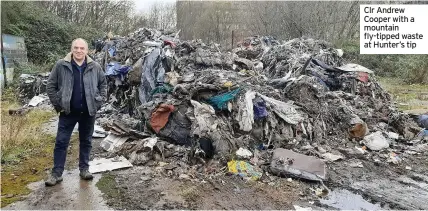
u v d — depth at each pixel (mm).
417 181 5789
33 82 12305
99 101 4891
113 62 10516
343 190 5324
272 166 5664
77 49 4637
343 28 24766
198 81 7324
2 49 13719
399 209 4789
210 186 5129
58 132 4945
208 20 37750
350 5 24516
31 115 9102
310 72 9711
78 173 5461
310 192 5168
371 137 7297
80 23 24984
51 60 17953
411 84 20234
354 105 8844
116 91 9734
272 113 6988
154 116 6535
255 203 4699
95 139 7113
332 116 7855
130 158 5977
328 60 11219
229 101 6645
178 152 6094
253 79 8352
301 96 7949
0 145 6188
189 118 6328
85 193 4781
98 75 4918
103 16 26281
